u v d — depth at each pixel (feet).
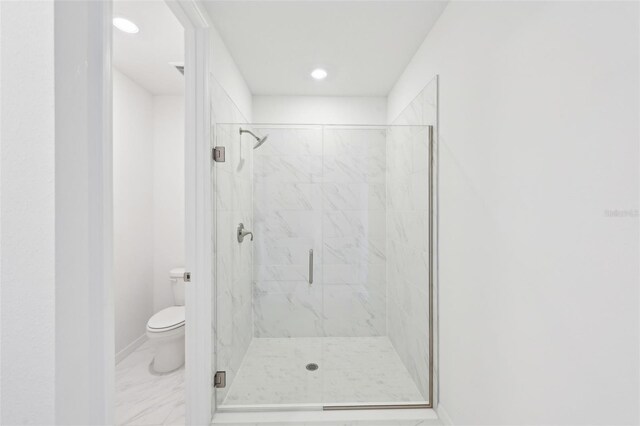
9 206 1.69
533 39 3.22
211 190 5.33
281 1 5.21
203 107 5.14
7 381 1.71
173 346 7.63
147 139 9.48
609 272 2.45
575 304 2.76
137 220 8.98
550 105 3.01
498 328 3.89
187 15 4.81
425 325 6.09
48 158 1.66
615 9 2.35
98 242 1.98
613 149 2.39
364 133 6.85
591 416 2.63
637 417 2.27
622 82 2.31
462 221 4.81
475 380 4.45
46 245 1.67
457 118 4.96
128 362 8.04
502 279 3.80
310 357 6.72
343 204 6.86
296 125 6.73
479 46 4.27
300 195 6.79
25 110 1.67
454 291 5.09
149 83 8.98
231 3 5.22
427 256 6.00
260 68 7.74
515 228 3.55
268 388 6.33
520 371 3.49
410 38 6.39
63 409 1.73
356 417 5.68
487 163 4.10
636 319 2.26
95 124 1.96
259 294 6.74
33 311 1.69
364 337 6.92
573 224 2.77
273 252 6.77
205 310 5.17
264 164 6.71
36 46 1.65
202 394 5.17
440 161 5.62
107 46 2.02
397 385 6.53
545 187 3.09
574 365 2.78
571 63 2.76
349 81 8.56
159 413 6.01
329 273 6.88
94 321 1.97
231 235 6.33
